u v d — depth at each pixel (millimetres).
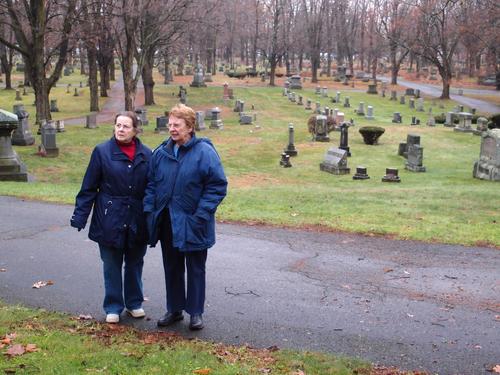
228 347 5246
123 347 5074
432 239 9523
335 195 15539
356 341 5535
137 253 5773
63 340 5168
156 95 57000
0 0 31172
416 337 5676
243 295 6746
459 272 7805
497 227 10656
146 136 32312
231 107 49656
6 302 6371
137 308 5926
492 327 5977
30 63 31641
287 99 55000
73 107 49156
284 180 22406
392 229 10172
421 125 40375
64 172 22125
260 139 33000
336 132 35719
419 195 15648
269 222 10672
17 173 18016
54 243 8977
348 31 101062
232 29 94812
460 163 26344
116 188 5426
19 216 10969
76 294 6703
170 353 4961
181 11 42844
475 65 94938
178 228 5211
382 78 87062
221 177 5266
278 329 5766
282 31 76750
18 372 4449
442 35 58406
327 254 8594
